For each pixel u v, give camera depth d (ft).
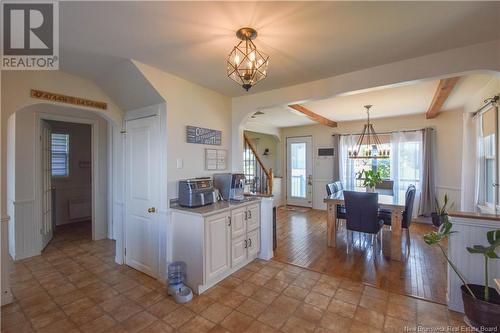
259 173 19.74
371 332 6.01
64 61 7.54
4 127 7.08
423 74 7.37
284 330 6.11
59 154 16.34
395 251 10.40
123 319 6.55
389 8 5.06
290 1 4.80
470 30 5.97
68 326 6.26
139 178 9.45
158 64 7.88
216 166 10.76
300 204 21.98
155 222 8.87
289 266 9.86
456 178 14.92
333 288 8.10
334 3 4.87
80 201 17.10
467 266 6.72
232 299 7.49
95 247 12.14
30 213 10.96
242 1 4.78
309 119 17.89
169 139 8.63
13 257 10.62
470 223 6.70
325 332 6.02
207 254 7.90
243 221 9.57
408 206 10.66
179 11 5.10
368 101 12.80
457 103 13.56
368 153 16.21
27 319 6.53
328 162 20.25
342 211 12.80
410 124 16.53
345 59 7.56
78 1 4.74
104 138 13.55
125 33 6.00
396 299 7.42
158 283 8.54
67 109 12.16
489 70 6.55
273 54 7.21
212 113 10.59
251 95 11.13
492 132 9.70
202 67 8.13
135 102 9.23
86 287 8.24
